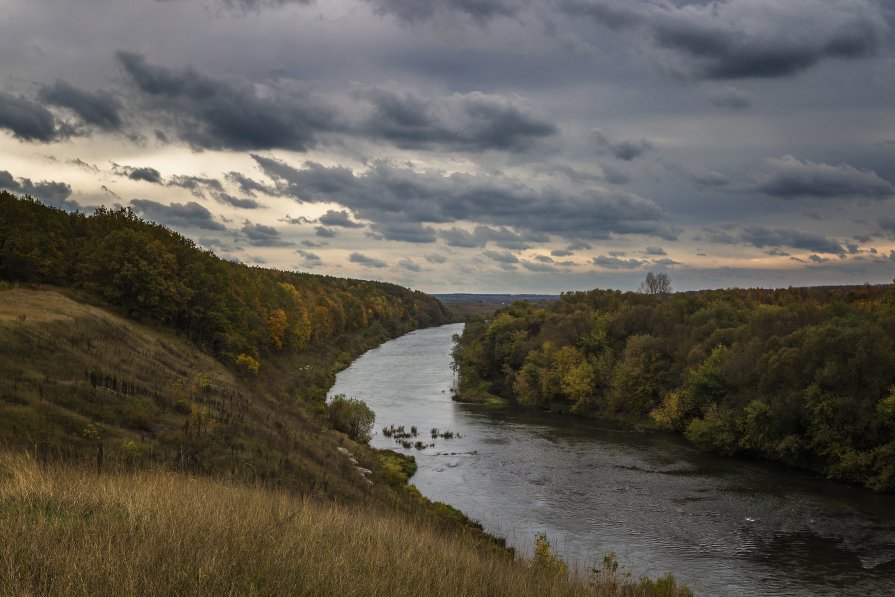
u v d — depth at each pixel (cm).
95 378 3862
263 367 9369
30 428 2833
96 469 1870
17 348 3875
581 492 4741
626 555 3481
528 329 11138
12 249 7125
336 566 996
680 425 6981
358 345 15225
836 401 5200
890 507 4369
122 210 9806
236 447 3656
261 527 1154
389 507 3538
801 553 3525
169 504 1179
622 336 9450
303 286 17175
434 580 1120
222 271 9494
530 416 8150
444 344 17000
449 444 6444
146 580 796
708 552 3541
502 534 3797
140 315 7362
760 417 5672
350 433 6500
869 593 3023
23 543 865
